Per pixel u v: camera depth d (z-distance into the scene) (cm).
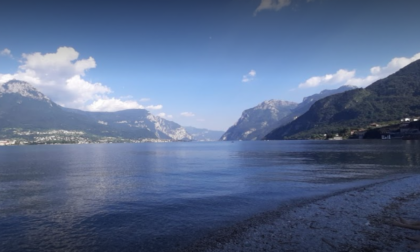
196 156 9538
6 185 3612
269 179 3738
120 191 3075
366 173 4075
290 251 1364
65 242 1603
